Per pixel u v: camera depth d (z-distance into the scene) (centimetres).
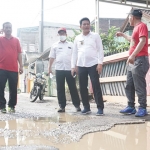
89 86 784
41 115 427
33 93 812
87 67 432
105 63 720
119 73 660
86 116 411
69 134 271
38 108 559
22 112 469
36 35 2527
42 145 224
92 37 429
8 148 211
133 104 434
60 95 482
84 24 427
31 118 390
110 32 984
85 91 443
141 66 388
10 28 453
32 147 215
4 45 453
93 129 298
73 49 454
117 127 318
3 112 454
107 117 396
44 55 1373
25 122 350
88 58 427
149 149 220
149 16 1059
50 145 226
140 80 393
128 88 434
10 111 466
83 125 322
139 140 251
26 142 235
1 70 450
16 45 468
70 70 484
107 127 310
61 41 494
